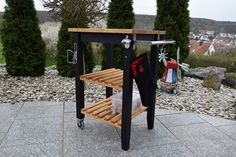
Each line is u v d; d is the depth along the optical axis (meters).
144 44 2.22
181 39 5.32
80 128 2.92
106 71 3.00
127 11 5.64
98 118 2.66
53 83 5.03
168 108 3.77
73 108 3.61
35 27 5.40
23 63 5.40
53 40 8.72
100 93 4.44
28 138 2.66
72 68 5.46
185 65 4.68
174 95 4.50
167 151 2.48
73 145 2.54
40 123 3.06
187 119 3.34
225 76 6.57
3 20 5.34
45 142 2.58
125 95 2.30
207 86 5.22
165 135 2.84
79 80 2.74
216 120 3.34
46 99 4.04
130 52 2.17
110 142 2.62
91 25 8.83
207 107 3.93
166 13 5.27
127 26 5.67
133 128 3.00
